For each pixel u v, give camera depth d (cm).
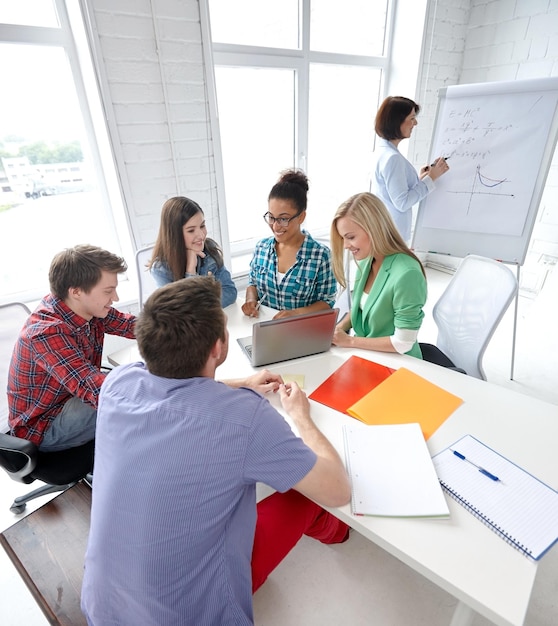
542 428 96
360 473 83
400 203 227
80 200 220
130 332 148
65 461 127
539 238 310
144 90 195
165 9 186
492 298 148
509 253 226
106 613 68
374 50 311
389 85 326
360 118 328
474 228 234
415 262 138
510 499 77
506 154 217
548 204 298
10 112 188
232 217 285
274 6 245
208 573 67
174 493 62
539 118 204
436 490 78
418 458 86
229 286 181
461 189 235
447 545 69
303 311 159
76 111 203
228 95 249
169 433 64
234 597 70
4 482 166
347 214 138
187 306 69
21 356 116
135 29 182
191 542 63
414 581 123
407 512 74
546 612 115
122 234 228
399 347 131
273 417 70
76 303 118
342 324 169
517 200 218
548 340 237
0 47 177
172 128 209
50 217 214
